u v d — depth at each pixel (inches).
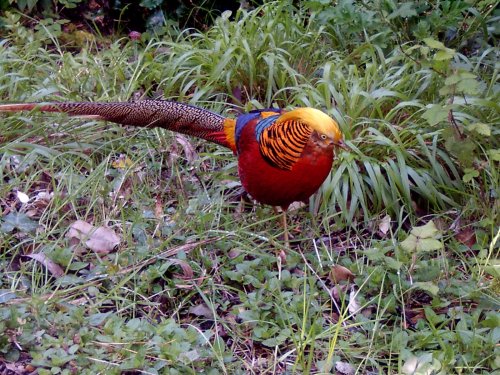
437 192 152.9
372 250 141.9
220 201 152.0
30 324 132.5
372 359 132.0
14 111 157.0
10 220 145.9
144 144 159.9
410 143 156.7
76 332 132.3
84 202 151.4
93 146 158.4
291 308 137.3
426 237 137.4
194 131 148.6
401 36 174.9
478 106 158.2
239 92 169.6
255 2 183.3
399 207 153.3
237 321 137.6
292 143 136.3
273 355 133.1
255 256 146.1
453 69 146.0
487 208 149.8
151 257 142.6
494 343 131.9
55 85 164.9
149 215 149.3
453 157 155.8
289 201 141.7
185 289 140.0
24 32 175.0
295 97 162.1
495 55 171.8
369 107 160.4
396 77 164.9
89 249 144.9
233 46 168.6
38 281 139.3
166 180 156.9
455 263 146.3
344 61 165.0
